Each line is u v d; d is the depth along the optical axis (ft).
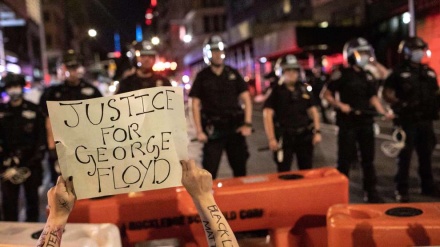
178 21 234.79
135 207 13.10
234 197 13.28
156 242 14.79
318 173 14.46
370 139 19.56
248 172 28.71
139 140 7.06
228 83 17.67
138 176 7.09
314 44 80.18
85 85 18.38
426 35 67.00
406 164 20.17
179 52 241.55
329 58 84.99
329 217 10.54
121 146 7.03
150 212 13.16
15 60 99.04
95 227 11.32
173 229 13.38
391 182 24.02
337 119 19.74
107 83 73.15
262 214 13.47
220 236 6.58
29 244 10.53
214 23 206.59
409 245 9.64
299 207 13.56
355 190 22.72
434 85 20.24
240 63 126.11
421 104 19.92
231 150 18.04
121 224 13.11
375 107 19.45
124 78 17.15
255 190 13.37
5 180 17.04
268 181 13.84
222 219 6.68
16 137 16.88
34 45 131.44
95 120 6.95
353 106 19.17
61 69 18.13
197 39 206.59
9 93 16.67
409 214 10.25
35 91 42.14
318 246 13.78
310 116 18.42
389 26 77.77
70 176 6.89
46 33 215.31
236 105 17.83
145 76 16.85
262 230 15.47
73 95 17.98
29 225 11.82
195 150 36.65
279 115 18.13
